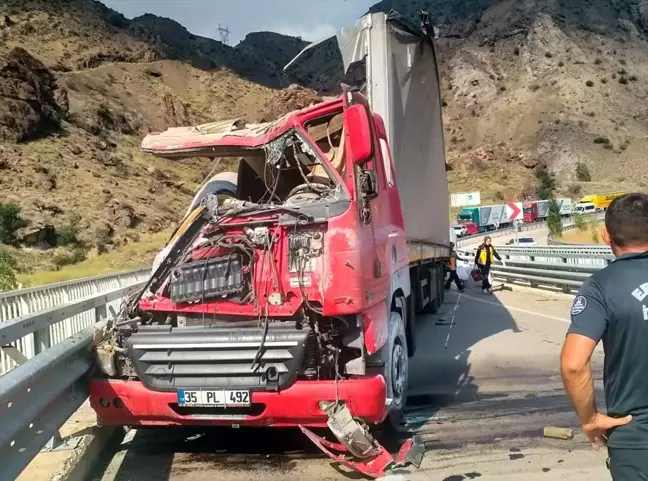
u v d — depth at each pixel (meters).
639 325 2.60
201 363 5.09
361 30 8.52
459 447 5.70
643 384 2.60
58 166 52.59
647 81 198.62
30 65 63.62
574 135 168.88
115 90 97.94
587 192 135.62
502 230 81.31
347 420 4.90
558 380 8.06
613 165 154.50
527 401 7.15
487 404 7.10
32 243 38.50
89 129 67.25
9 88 58.12
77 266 36.72
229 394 5.02
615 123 177.00
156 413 5.19
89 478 5.11
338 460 5.10
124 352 5.35
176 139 6.56
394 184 7.30
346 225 5.10
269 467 5.34
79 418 6.58
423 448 5.60
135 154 67.00
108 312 9.70
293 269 5.12
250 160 6.77
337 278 5.03
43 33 119.12
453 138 193.00
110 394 5.24
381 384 5.10
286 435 6.15
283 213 5.24
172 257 5.57
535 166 158.12
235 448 5.82
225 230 5.42
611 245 2.89
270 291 5.13
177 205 56.78
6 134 53.78
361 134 5.29
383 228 6.34
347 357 5.31
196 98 127.44
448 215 14.04
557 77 199.50
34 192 46.03
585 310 2.69
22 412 3.97
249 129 6.54
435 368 9.07
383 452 5.14
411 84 9.67
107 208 47.84
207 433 6.27
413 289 10.54
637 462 2.56
